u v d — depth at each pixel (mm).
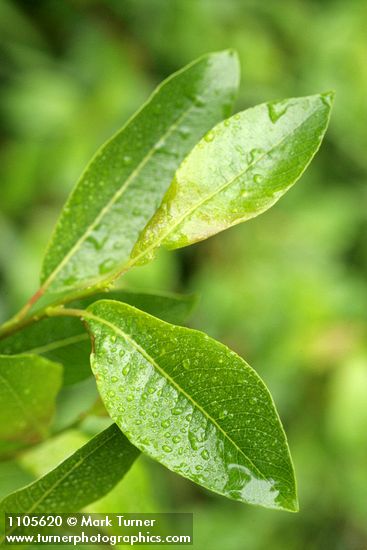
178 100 351
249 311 886
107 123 901
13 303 795
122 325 302
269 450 288
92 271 343
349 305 895
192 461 289
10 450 344
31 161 865
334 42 1031
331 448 846
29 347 352
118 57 954
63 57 967
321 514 840
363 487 828
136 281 801
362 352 850
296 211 955
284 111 317
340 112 1005
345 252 979
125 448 302
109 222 346
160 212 318
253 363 875
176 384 295
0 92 907
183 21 978
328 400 855
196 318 904
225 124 318
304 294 881
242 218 313
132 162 349
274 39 1034
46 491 306
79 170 865
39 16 979
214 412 292
